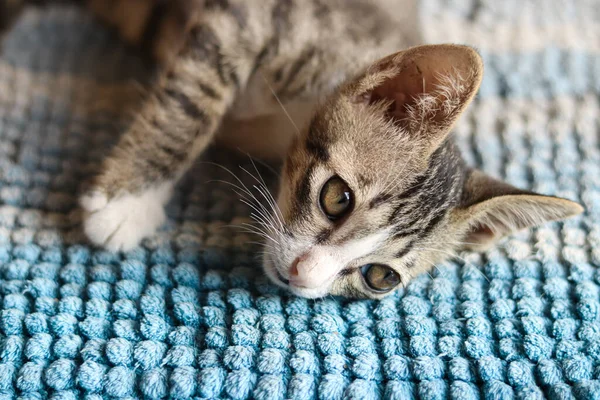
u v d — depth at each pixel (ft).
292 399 0.96
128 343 0.99
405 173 1.07
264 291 1.07
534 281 1.10
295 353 0.99
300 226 1.08
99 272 1.07
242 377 0.97
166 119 1.14
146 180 1.14
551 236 1.15
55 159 1.20
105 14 1.43
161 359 0.98
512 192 1.09
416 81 1.07
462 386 0.97
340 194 1.07
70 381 0.96
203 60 1.16
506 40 1.44
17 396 0.95
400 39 1.28
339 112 1.10
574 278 1.10
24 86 1.31
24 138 1.22
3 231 1.10
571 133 1.29
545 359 1.01
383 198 1.07
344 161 1.07
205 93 1.16
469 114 1.32
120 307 1.03
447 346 1.01
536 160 1.25
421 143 1.07
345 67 1.19
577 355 1.01
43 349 0.98
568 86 1.36
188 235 1.14
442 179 1.10
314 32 1.20
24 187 1.16
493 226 1.13
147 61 1.39
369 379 0.98
